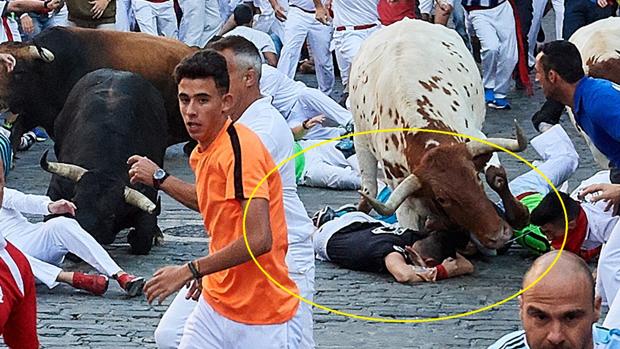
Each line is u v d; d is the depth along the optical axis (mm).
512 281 12445
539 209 12180
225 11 23469
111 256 13367
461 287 12258
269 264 7695
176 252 13609
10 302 7340
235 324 7730
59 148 14391
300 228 8445
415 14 20547
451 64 13039
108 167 13086
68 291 12086
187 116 7484
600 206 12203
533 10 22344
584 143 18734
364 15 20250
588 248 12398
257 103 8383
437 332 10977
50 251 12164
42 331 10938
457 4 23156
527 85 21391
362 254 12680
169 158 18516
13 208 12219
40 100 16875
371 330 11000
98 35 17250
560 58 10539
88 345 10633
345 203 15828
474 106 13156
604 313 10695
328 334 10867
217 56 7512
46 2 19406
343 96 21062
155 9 21312
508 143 12062
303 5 21500
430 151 12047
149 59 17234
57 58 16859
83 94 14078
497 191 12016
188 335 7848
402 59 12898
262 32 21625
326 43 21734
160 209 14117
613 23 15297
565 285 5363
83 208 12711
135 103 13961
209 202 7566
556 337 5371
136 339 10812
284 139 8352
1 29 19328
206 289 7812
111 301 11836
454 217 11953
